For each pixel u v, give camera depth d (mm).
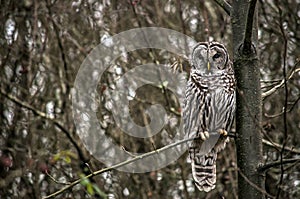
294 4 15688
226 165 13547
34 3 14859
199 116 10195
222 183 13922
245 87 8234
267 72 15000
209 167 10039
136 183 14625
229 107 10141
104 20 15203
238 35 8359
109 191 14562
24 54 14789
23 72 13758
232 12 8453
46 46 15109
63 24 15070
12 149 14648
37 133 14789
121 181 14672
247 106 7750
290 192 13250
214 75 10141
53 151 14680
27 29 15102
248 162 8164
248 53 8219
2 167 14422
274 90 8438
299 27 15430
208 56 10133
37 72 15250
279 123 14188
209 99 10148
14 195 14422
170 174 14930
